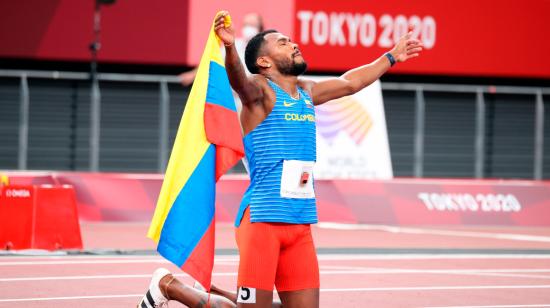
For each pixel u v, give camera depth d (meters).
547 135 60.81
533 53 60.38
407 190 49.62
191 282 26.88
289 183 16.19
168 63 56.25
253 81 16.16
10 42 54.81
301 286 16.45
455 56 59.34
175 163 16.78
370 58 58.00
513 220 50.34
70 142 55.69
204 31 56.41
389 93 59.00
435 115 59.84
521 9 60.16
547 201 51.00
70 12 55.31
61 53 55.25
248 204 16.41
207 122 16.70
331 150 49.81
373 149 50.38
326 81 17.75
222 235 41.28
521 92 59.19
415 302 24.03
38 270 28.52
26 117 54.44
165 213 16.80
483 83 61.62
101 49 55.59
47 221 33.06
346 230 45.50
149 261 31.58
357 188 48.97
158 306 18.00
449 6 59.12
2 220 32.38
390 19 58.25
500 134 60.59
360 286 26.77
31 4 54.94
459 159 60.09
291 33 56.91
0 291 24.28
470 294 25.61
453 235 44.12
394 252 35.94
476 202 50.28
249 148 16.44
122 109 56.28
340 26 57.47
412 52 18.25
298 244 16.48
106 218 45.81
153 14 56.03
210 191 16.78
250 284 16.20
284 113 16.31
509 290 26.55
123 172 56.16
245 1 56.34
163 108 55.06
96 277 27.38
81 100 55.81
